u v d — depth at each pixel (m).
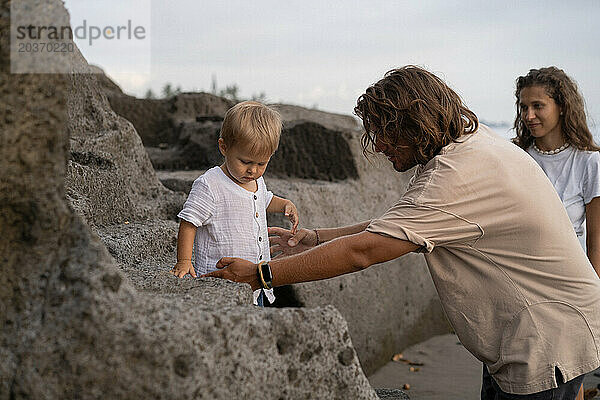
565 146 3.46
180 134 6.27
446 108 2.24
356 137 5.39
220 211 2.66
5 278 1.54
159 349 1.43
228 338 1.53
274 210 3.01
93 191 3.09
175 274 2.47
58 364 1.43
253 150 2.54
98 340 1.42
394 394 2.99
